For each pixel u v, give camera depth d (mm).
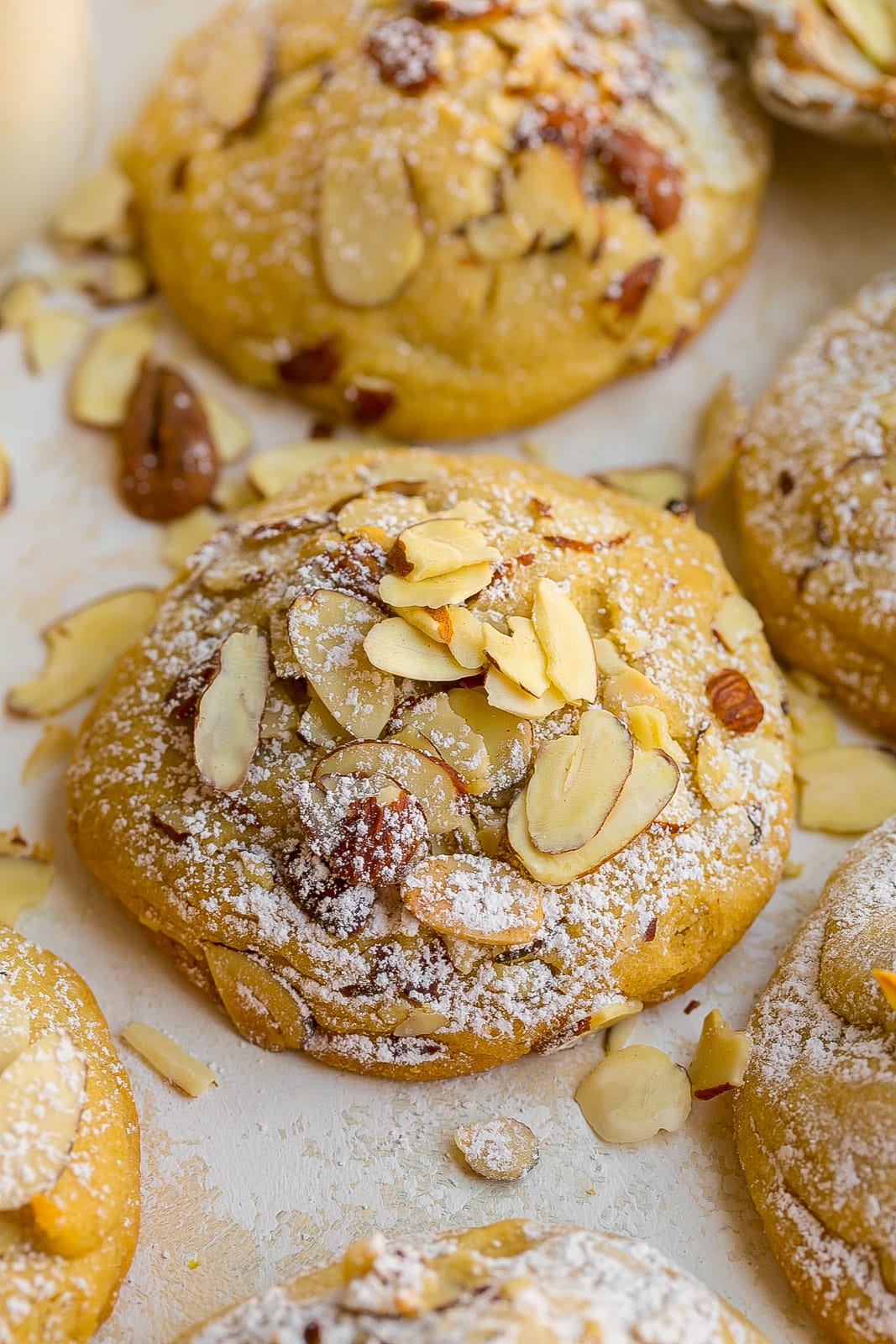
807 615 420
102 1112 377
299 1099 392
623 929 387
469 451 445
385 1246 365
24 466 440
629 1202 386
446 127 429
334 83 436
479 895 381
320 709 388
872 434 421
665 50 450
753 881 396
